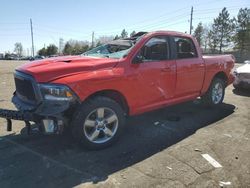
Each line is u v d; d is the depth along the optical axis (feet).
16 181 11.49
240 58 228.63
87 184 11.36
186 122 19.38
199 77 20.40
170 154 14.16
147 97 16.62
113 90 14.83
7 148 14.60
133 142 15.66
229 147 15.15
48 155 13.87
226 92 31.42
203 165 13.02
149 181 11.60
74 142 15.42
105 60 15.07
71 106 13.21
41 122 13.25
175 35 18.60
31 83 13.41
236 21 230.27
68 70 13.60
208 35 252.62
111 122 14.88
